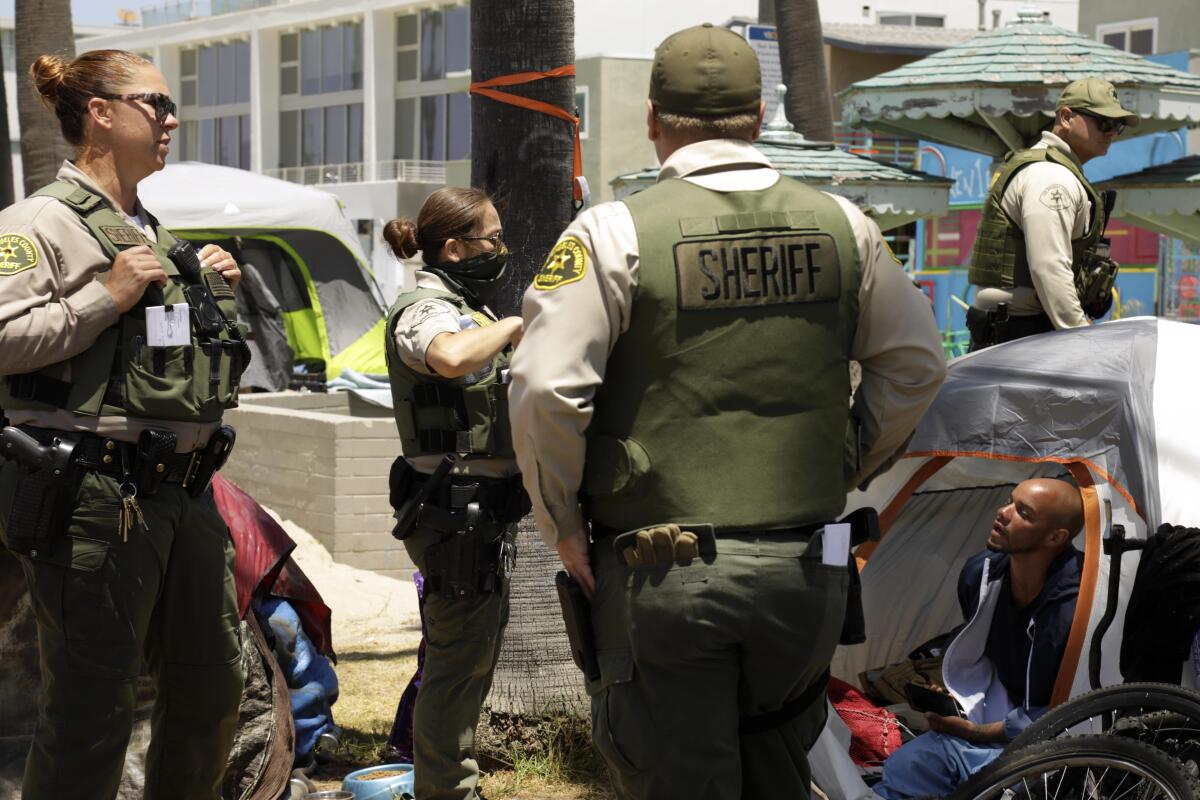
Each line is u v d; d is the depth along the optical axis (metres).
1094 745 3.11
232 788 4.31
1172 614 3.47
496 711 4.94
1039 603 3.83
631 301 2.58
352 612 7.77
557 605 4.95
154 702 3.90
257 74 52.34
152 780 3.54
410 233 4.02
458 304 3.96
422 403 3.86
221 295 3.40
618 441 2.61
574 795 4.69
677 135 2.75
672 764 2.60
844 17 38.97
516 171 4.92
